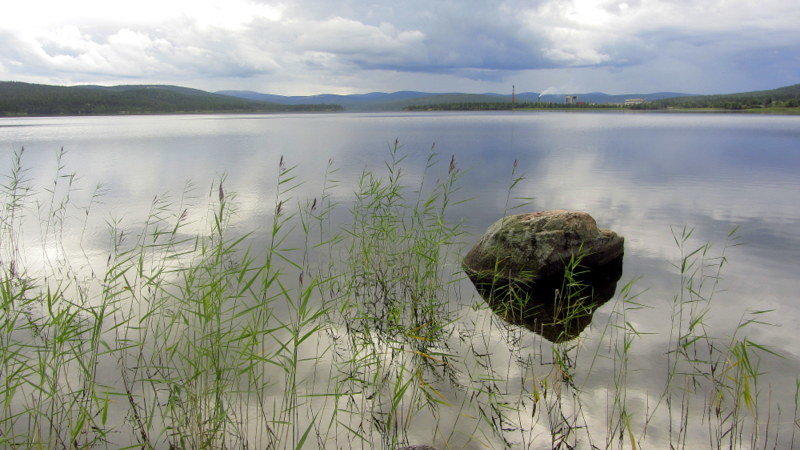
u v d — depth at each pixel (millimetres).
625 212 11180
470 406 4043
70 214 10961
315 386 4293
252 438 3615
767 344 4996
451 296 6574
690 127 47938
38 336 5102
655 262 7727
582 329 5461
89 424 3676
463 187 14430
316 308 5938
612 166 19094
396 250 7469
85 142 31359
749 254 8031
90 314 5617
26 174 16984
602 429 3703
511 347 5051
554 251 6840
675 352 4883
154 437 3654
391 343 5094
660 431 3652
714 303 6098
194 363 4070
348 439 3633
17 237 9016
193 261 7410
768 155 22234
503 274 6926
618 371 4531
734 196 12945
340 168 18547
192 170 18188
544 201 12414
